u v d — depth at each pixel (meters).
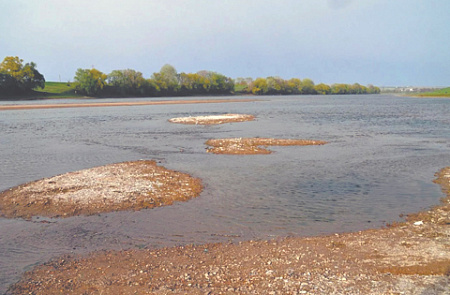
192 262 10.64
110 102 111.19
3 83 125.94
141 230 13.16
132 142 33.78
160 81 166.88
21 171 22.52
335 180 19.55
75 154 28.12
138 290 9.08
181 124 48.81
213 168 22.61
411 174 20.58
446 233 12.20
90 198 16.19
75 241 12.30
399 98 166.12
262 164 23.64
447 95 167.88
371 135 37.62
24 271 10.29
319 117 60.62
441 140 33.62
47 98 132.38
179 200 16.30
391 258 10.42
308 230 12.96
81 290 9.19
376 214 14.45
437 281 8.94
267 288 8.93
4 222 13.98
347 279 9.24
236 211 14.95
